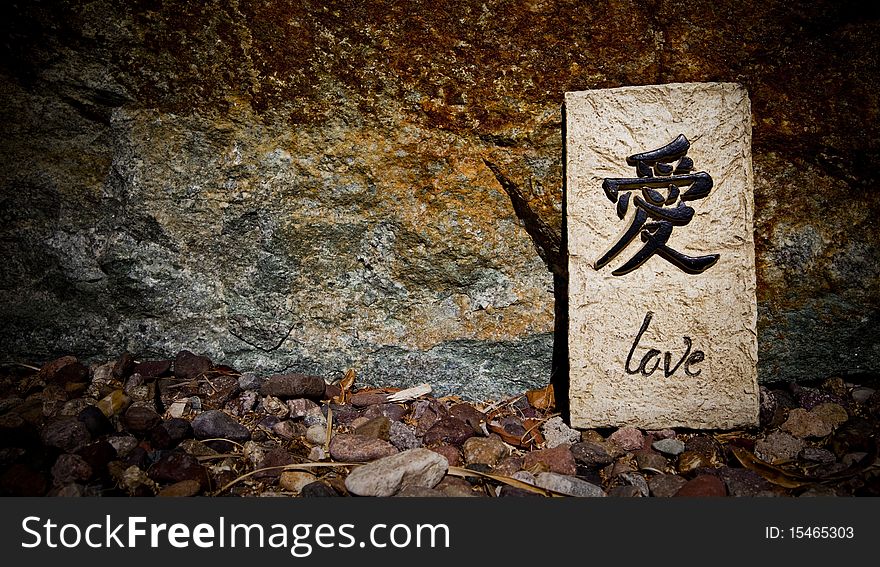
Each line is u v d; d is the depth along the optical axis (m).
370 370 0.70
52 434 0.59
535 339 0.69
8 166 0.70
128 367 0.69
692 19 0.64
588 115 0.64
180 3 0.65
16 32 0.67
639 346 0.64
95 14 0.66
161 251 0.70
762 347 0.69
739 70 0.65
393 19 0.64
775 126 0.66
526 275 0.69
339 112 0.66
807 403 0.68
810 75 0.65
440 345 0.70
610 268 0.64
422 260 0.69
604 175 0.64
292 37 0.65
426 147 0.67
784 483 0.58
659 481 0.58
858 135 0.66
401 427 0.63
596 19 0.64
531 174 0.66
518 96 0.65
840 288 0.68
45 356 0.71
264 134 0.67
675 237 0.64
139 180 0.68
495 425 0.66
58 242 0.70
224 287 0.70
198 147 0.68
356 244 0.69
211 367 0.70
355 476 0.56
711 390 0.64
